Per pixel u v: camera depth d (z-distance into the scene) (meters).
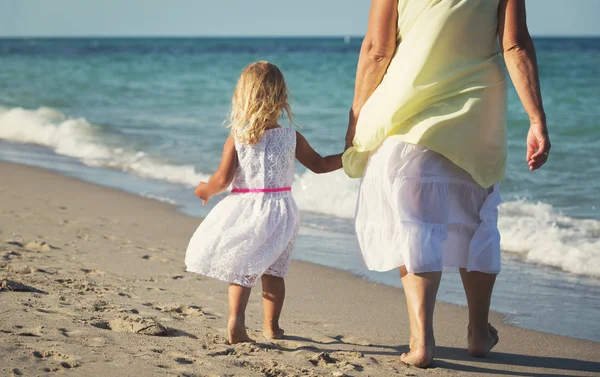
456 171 3.18
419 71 3.11
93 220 6.88
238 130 3.54
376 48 3.26
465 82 3.13
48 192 8.27
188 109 17.64
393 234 3.20
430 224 3.13
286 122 14.26
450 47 3.12
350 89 22.47
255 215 3.48
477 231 3.22
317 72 32.34
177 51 75.62
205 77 29.70
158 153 11.24
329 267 5.62
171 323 3.76
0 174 9.38
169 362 3.04
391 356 3.46
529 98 3.08
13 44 112.44
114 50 77.31
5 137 13.22
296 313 4.37
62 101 19.72
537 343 3.88
